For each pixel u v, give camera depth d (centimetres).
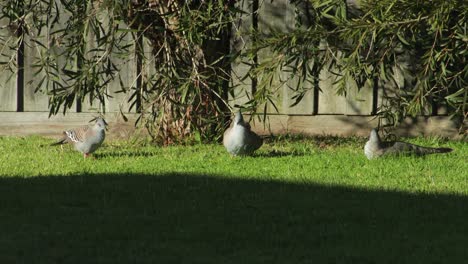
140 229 1334
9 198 1552
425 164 1942
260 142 2059
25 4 2167
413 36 2075
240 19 2203
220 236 1295
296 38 2016
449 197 1584
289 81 2430
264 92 2052
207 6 2131
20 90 2480
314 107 2445
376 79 2408
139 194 1598
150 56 2405
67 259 1165
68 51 2027
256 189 1655
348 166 1922
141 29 2167
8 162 1989
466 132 2397
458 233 1324
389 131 2359
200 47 2230
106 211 1460
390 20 1983
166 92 2116
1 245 1231
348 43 2345
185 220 1398
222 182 1728
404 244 1252
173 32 2202
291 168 1908
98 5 2052
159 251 1210
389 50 2109
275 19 2403
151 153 2150
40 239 1267
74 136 2056
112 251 1207
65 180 1744
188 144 2305
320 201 1544
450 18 2088
